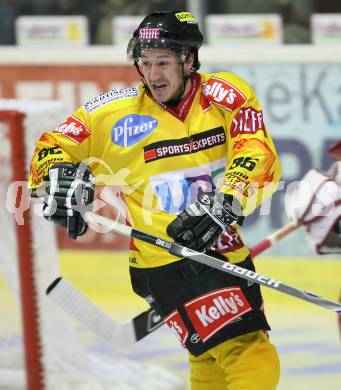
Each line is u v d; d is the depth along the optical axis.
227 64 16.30
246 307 8.83
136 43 8.65
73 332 11.93
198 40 8.69
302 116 16.03
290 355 13.20
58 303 9.63
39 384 11.50
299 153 16.14
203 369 9.33
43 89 17.09
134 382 11.98
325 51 15.78
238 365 8.73
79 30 18.64
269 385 8.67
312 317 14.73
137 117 8.84
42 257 11.50
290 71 15.98
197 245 8.46
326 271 15.88
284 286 8.50
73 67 16.88
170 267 8.93
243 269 8.52
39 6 20.73
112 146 8.89
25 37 18.95
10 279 11.71
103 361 12.52
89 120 8.91
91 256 16.91
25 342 11.47
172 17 8.55
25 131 11.16
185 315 8.95
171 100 8.82
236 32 17.11
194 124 8.80
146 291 9.20
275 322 14.56
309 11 18.39
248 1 18.72
